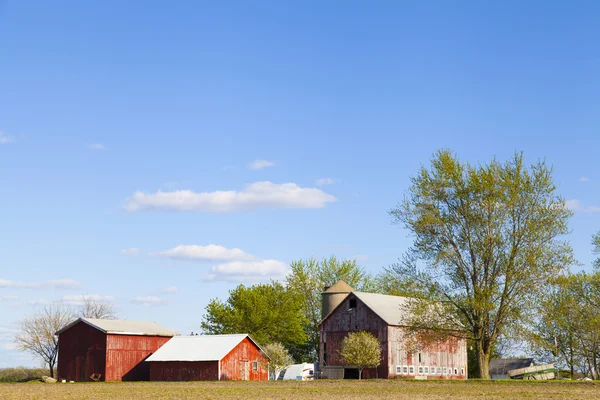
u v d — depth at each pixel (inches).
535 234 2358.5
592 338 3107.8
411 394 1690.5
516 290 2381.9
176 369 3129.9
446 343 3435.0
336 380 2778.1
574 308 3068.4
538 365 3799.2
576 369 3248.0
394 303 3393.2
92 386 2362.2
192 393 1792.6
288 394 1722.4
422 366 3282.5
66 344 3262.8
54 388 2187.5
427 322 2496.3
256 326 4010.8
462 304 2420.0
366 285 4650.6
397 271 2529.5
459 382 2348.7
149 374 3287.4
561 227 2370.8
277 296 4160.9
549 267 2348.7
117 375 3164.4
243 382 2694.4
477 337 2450.8
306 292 4547.2
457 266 2434.8
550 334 3120.1
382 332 3161.9
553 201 2389.3
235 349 3154.5
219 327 4042.8
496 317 2418.8
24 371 3784.5
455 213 2461.9
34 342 3619.6
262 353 3292.3
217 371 3038.9
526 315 2369.6
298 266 4596.5
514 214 2409.0
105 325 3221.0
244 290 4089.6
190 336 3326.8
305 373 3907.5
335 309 3361.2
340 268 4623.5
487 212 2415.1
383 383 2391.7
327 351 3368.6
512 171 2428.6
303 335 4114.2
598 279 3061.0
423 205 2484.0
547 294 2380.7
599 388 1916.8
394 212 2532.0
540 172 2404.0
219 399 1535.4
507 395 1625.2
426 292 2463.1
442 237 2444.6
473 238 2428.6
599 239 3122.5
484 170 2444.6
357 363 3061.0
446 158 2466.8
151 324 3518.7
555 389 1884.8
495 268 2417.6
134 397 1632.6
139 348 3282.5
